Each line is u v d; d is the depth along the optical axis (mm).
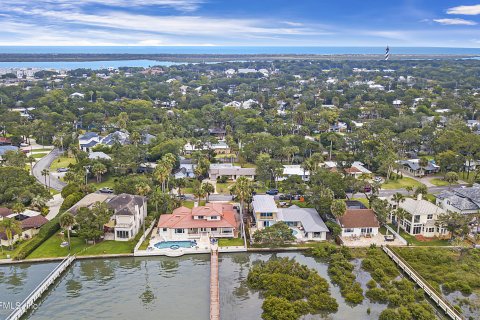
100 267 99750
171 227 112062
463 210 121250
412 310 78875
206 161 167375
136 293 88188
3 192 127438
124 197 120562
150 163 177875
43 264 98875
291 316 77875
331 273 95438
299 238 111688
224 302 84312
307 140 198500
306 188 135625
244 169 165125
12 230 104562
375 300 84875
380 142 187875
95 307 82938
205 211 115312
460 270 95250
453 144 184125
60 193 143000
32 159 171500
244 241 109500
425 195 141375
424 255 101312
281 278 88938
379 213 114250
